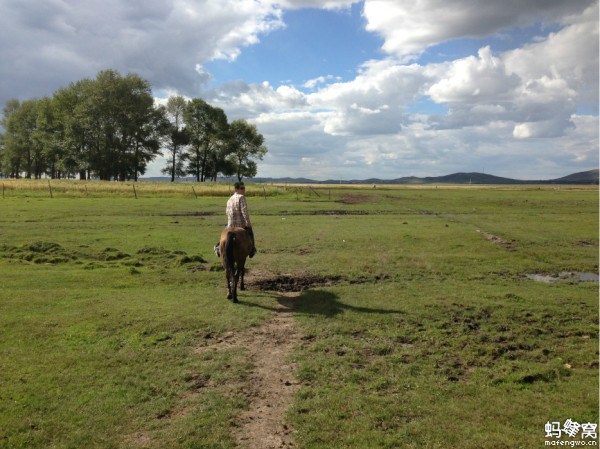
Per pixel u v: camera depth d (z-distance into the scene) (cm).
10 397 464
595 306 869
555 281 1138
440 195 6103
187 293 935
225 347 631
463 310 823
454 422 429
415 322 754
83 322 712
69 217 2408
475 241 1756
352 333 697
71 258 1321
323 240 1764
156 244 1608
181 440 395
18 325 689
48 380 507
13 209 2667
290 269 1216
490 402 473
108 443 389
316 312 806
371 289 996
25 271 1098
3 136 8181
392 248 1592
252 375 539
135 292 930
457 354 617
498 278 1148
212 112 7919
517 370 563
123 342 635
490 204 4225
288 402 471
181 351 607
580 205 4103
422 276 1153
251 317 768
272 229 2106
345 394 487
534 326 745
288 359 589
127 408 451
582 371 562
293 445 390
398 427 420
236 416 440
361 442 393
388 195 5978
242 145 8900
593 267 1309
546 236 1947
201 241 1708
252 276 1127
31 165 8625
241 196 930
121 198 3931
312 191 6147
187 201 3766
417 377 537
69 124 6316
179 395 483
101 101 6275
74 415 434
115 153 6475
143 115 6838
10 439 388
